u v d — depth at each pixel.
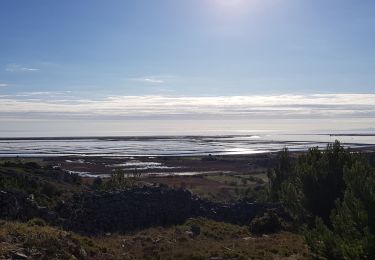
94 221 33.66
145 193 38.53
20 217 29.97
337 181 32.44
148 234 32.34
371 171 25.45
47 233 22.47
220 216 39.94
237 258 25.11
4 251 18.42
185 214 38.69
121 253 25.05
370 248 19.27
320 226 22.75
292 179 42.53
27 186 36.84
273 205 42.00
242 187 68.25
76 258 20.92
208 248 27.67
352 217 21.34
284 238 31.91
